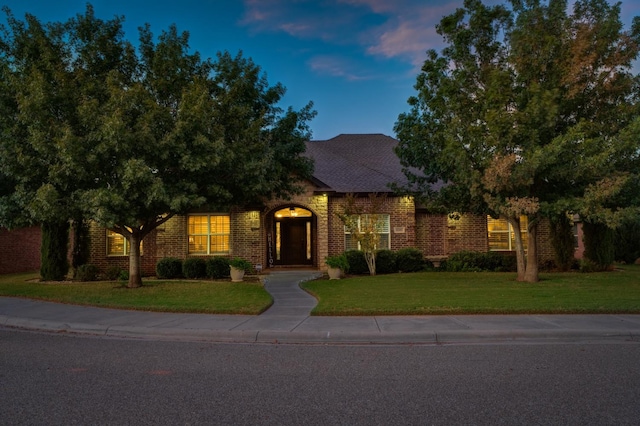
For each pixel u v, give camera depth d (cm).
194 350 736
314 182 1905
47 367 632
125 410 465
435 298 1134
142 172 1098
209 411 462
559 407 465
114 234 1934
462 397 498
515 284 1405
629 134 1193
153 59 1341
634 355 677
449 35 1433
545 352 700
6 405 480
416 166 1628
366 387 536
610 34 1266
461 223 2009
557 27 1323
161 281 1633
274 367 629
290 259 2152
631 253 2369
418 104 1510
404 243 1964
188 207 1352
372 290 1308
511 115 1256
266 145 1419
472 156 1355
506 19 1384
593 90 1322
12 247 2281
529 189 1380
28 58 1277
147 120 1155
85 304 1140
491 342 777
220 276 1745
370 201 1966
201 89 1260
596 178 1304
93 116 1130
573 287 1312
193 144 1209
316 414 452
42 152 1152
